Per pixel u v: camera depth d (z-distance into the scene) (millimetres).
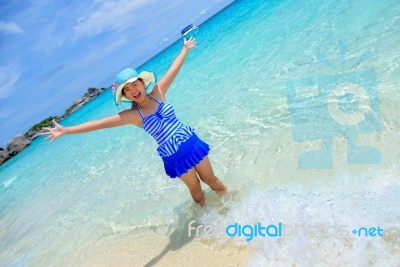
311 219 2941
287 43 8328
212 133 5617
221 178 4281
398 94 4152
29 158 17750
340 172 3420
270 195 3494
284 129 4668
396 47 5168
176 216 3984
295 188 3457
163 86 3736
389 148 3461
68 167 8898
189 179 3625
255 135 4898
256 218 3268
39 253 4688
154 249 3555
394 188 2936
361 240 2559
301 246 2723
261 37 10484
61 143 14906
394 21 6117
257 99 6035
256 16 15617
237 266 2820
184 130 3459
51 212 6164
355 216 2793
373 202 2863
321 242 2688
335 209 2939
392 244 2445
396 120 3775
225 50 11680
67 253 4297
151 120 3395
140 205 4633
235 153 4688
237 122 5586
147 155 6441
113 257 3725
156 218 4137
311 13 9969
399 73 4500
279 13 12891
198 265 3027
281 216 3133
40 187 8570
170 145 3398
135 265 3420
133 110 3453
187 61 13023
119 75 3287
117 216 4629
